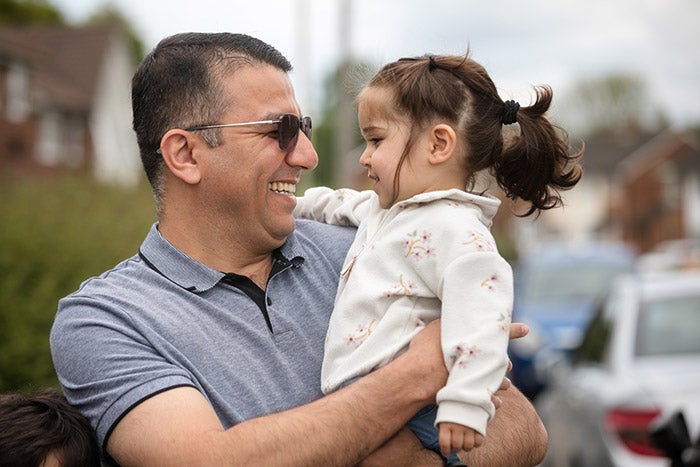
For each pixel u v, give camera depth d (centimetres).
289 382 267
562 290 1255
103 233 1041
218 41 290
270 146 283
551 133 281
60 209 1152
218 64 284
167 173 288
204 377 256
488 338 241
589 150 6431
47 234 905
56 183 1409
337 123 1789
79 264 878
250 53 290
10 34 4050
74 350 254
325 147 4325
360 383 244
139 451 238
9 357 699
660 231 6247
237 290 275
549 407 704
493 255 250
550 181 285
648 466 508
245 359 264
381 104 273
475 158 272
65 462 241
